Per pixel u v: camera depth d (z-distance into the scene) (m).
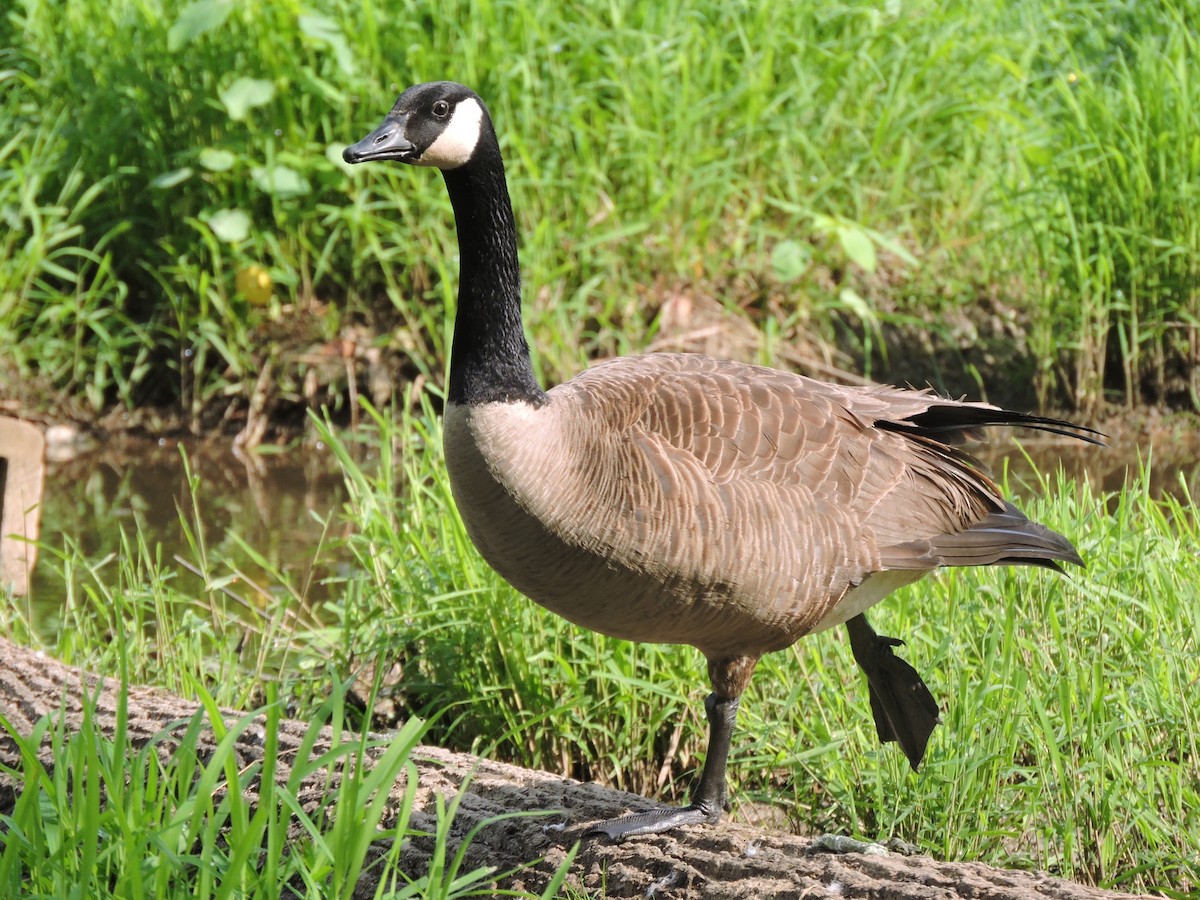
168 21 17.20
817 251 16.73
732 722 7.57
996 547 7.99
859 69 17.39
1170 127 16.97
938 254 17.20
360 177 16.11
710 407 7.45
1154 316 16.53
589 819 7.04
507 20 16.95
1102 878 7.77
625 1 17.25
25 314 16.73
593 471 7.11
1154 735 8.39
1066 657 8.42
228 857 6.06
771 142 16.84
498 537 7.25
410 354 15.98
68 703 8.20
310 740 5.89
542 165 16.31
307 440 15.98
